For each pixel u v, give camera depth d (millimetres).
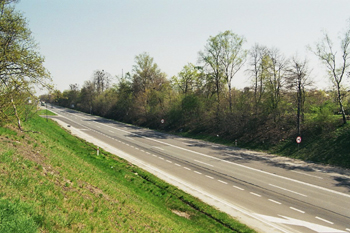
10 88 14328
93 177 12516
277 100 33438
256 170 19391
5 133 14180
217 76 39125
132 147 27375
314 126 27906
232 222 11188
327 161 21797
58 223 6617
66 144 22156
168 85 54500
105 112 72500
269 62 33750
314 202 13367
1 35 14047
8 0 14453
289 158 24125
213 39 37438
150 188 14867
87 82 85562
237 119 36000
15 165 9250
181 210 12445
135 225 8617
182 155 24156
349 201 13477
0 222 5516
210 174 18188
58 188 8922
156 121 51188
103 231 7254
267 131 31672
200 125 42219
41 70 14734
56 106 117062
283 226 10961
